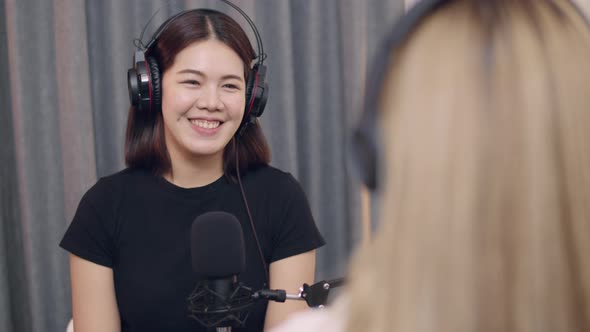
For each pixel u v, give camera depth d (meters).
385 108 0.35
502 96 0.31
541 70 0.31
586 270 0.31
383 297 0.33
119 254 1.27
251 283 1.27
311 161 2.15
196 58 1.17
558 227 0.31
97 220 1.27
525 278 0.31
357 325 0.35
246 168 1.35
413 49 0.34
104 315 1.24
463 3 0.35
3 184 1.94
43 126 1.93
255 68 1.26
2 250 1.90
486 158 0.31
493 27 0.33
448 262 0.31
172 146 1.30
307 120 2.15
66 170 1.94
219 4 1.99
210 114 1.18
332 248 2.17
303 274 1.31
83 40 1.92
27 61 1.90
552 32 0.33
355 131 0.37
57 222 1.97
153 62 1.19
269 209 1.33
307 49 2.13
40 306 1.96
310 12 2.11
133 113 1.32
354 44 2.11
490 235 0.31
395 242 0.33
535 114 0.31
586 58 0.32
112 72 1.97
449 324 0.32
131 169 1.35
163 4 1.97
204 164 1.30
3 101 1.94
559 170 0.31
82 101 1.93
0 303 1.89
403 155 0.33
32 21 1.90
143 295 1.23
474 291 0.31
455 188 0.31
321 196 2.17
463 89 0.32
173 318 1.23
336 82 2.16
